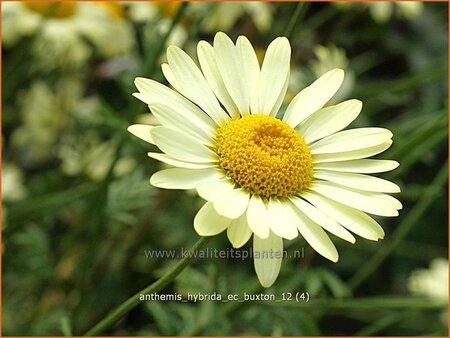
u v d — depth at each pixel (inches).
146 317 10.3
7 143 11.8
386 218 12.8
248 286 8.9
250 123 6.4
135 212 10.5
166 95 6.2
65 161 10.7
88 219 9.0
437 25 14.4
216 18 10.4
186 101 6.2
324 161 6.5
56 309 9.9
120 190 9.0
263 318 8.8
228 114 6.5
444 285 10.5
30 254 9.3
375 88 10.1
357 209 6.1
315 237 5.9
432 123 7.9
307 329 8.6
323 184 6.4
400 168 8.4
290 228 5.9
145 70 8.3
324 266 12.1
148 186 9.0
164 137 5.8
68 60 11.1
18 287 10.1
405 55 14.1
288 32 7.7
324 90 6.6
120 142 8.4
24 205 9.7
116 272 10.3
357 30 13.4
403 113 13.6
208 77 6.4
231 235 5.7
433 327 11.2
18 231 10.4
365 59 14.2
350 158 6.4
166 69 6.2
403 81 10.0
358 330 12.5
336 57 10.4
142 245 10.3
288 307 8.5
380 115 13.5
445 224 13.3
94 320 9.9
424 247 12.4
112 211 8.9
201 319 8.4
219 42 6.5
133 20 10.8
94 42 10.8
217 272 8.4
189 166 6.0
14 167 11.4
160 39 8.2
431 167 13.5
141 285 10.2
